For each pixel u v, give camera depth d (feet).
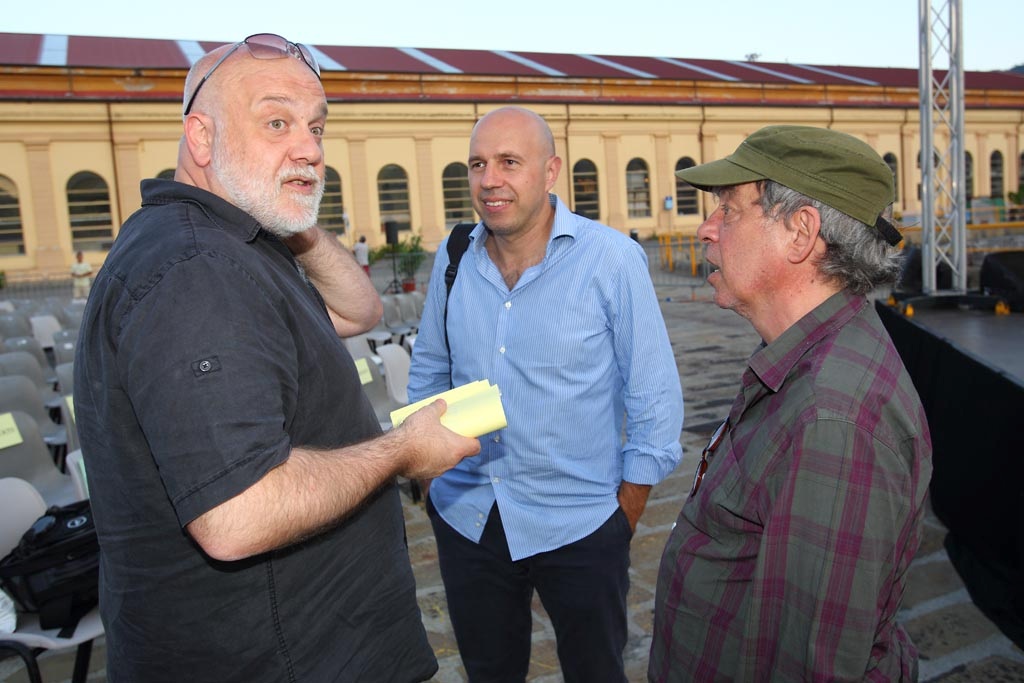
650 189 99.40
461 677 9.39
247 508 3.46
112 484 4.03
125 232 4.22
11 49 81.87
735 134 102.53
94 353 4.00
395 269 65.26
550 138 6.97
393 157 87.25
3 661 10.19
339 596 4.52
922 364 15.38
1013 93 119.85
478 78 90.17
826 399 3.83
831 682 3.72
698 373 26.68
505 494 6.91
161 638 4.11
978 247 56.70
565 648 7.08
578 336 6.73
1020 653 9.44
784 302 4.35
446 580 7.38
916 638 9.84
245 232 4.34
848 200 4.06
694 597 4.44
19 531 9.21
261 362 3.72
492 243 7.29
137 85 75.46
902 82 118.52
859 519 3.67
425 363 7.98
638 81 96.99
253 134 4.32
